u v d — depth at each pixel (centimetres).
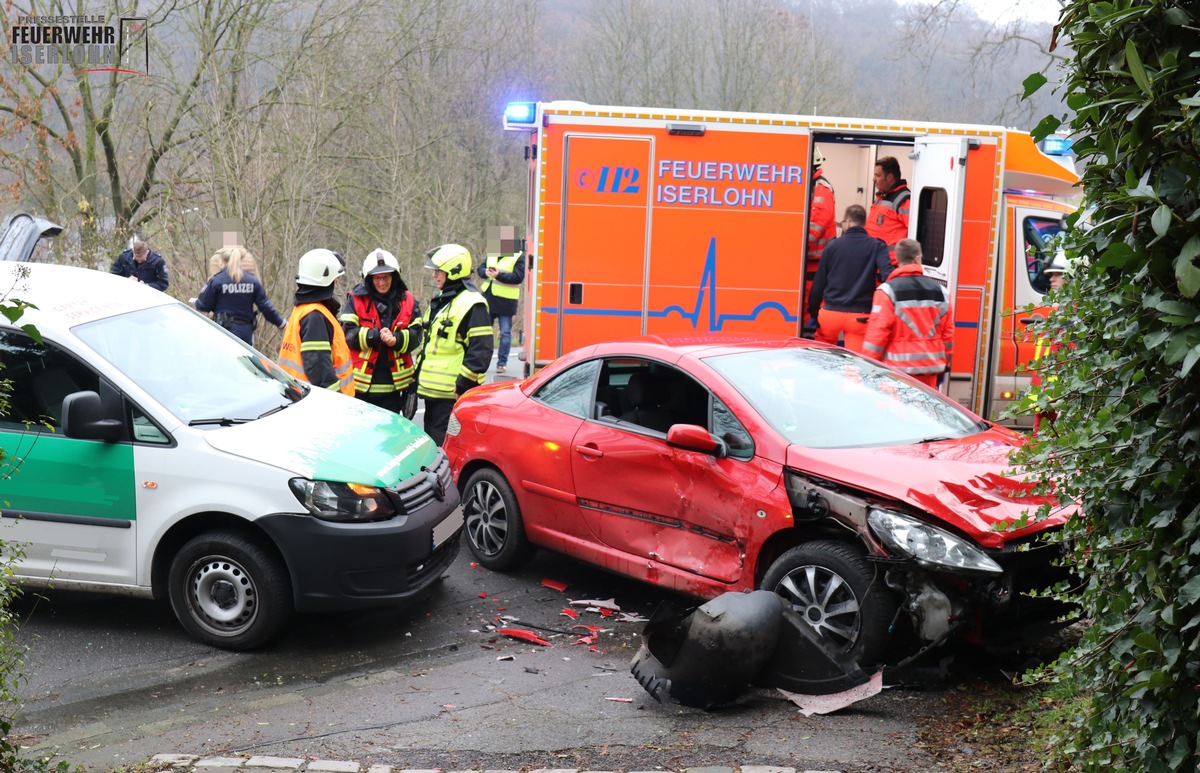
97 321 590
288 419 593
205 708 474
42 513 551
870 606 470
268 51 1781
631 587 652
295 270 1714
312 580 531
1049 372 312
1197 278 230
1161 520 252
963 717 445
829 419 554
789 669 470
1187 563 251
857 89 2020
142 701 482
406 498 563
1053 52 286
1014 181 994
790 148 916
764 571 521
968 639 468
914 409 583
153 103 1759
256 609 538
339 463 554
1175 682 257
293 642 562
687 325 923
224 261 1070
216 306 1067
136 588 551
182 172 1780
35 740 438
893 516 466
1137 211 249
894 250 977
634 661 484
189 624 551
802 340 654
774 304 926
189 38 1752
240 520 545
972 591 459
